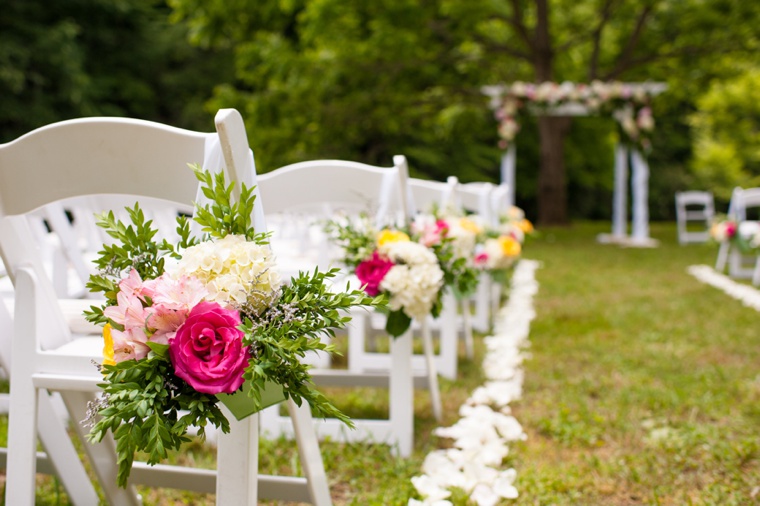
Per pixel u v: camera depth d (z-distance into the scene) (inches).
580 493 83.4
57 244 130.1
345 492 85.0
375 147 709.9
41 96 538.9
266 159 514.0
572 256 366.9
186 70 640.4
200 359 43.9
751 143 791.1
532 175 798.5
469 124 556.4
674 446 96.4
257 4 505.0
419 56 498.3
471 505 79.5
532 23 607.8
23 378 59.6
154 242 51.0
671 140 844.6
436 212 113.3
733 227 284.7
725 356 149.3
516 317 192.1
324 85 493.4
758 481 85.4
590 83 519.5
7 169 56.5
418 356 136.7
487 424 98.8
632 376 133.4
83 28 586.6
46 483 86.1
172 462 92.3
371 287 84.5
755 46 499.5
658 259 353.4
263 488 70.1
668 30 530.6
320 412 47.6
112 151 54.1
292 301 48.4
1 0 520.7
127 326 45.2
